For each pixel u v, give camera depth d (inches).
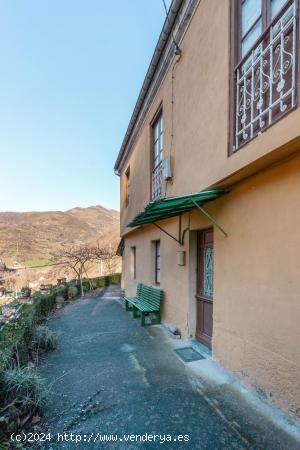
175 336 214.1
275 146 97.3
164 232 243.0
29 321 194.5
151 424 104.1
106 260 829.8
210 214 165.2
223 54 139.4
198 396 123.4
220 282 153.1
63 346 201.3
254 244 124.3
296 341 100.0
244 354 130.5
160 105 254.8
